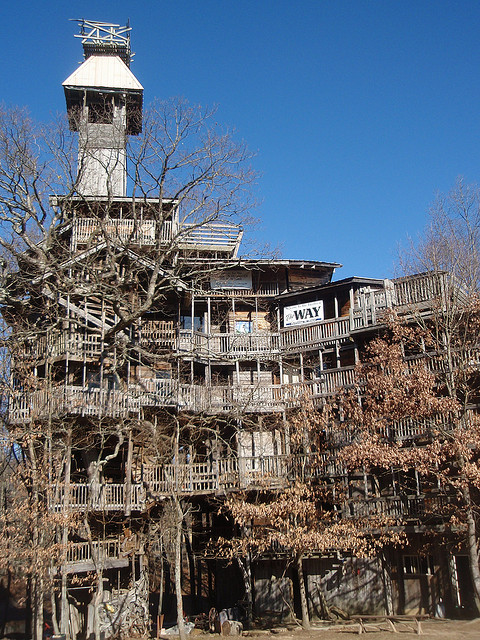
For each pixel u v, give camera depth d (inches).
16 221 1161.4
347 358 1454.2
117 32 1910.7
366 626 1122.0
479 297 1163.3
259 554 1290.6
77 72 1758.1
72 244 1363.2
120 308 1396.4
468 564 1227.9
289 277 1631.4
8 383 1238.9
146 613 1237.1
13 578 1546.5
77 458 1359.5
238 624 1161.4
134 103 1765.5
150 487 1256.8
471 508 1079.0
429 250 1337.4
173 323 1489.9
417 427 1232.8
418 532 1213.7
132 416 1273.4
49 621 1326.3
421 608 1227.2
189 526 1448.1
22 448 1189.7
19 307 1250.6
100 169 1626.5
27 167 1130.0
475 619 1095.0
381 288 1498.5
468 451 1061.1
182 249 1375.5
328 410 1253.7
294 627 1170.6
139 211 1510.8
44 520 994.7
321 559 1337.4
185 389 1374.3
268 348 1514.5
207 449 1443.2
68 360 1284.4
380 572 1274.6
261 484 1261.1
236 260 1387.8
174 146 1128.8
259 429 1378.0
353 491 1318.9
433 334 1280.8
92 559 1141.1
